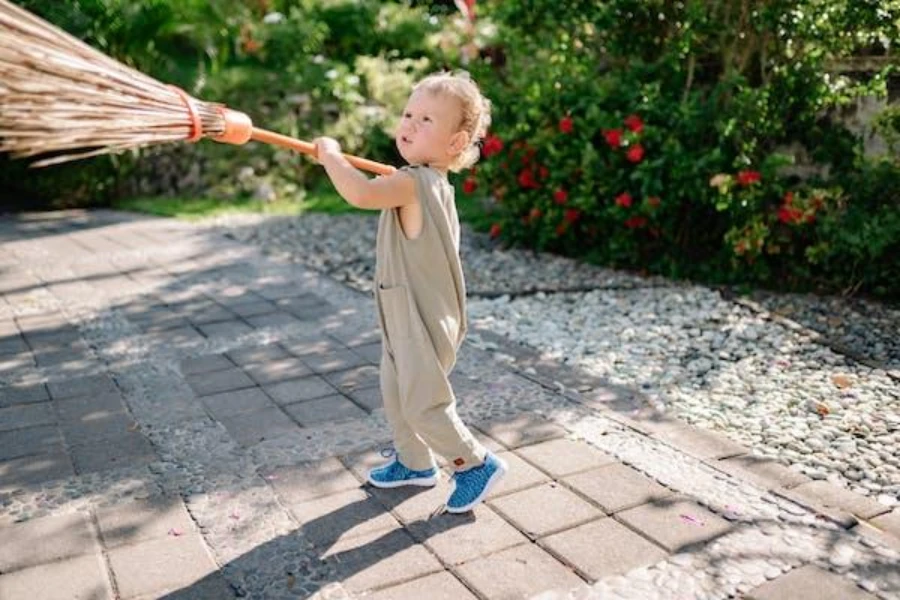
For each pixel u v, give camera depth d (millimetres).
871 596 2010
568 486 2562
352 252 6254
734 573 2105
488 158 6086
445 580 2094
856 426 3152
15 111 1826
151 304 4750
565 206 5789
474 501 2387
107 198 8547
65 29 8250
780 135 5496
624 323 4492
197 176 8828
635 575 2102
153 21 8828
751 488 2555
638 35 5984
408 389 2277
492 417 3088
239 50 10492
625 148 5422
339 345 3982
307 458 2775
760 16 5184
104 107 1939
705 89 5855
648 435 2926
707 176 5180
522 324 4453
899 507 2512
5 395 3377
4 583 2090
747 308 4738
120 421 3104
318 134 9211
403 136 2275
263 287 5145
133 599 2025
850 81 5340
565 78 5898
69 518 2402
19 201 8586
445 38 10070
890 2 4816
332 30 10977
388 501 2488
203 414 3162
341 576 2111
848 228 4898
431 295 2277
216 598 2031
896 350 4082
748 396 3465
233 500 2498
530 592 2041
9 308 4664
